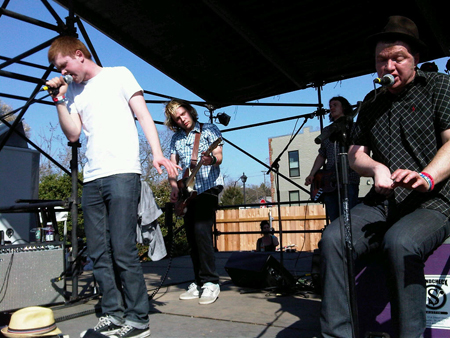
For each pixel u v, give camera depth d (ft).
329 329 5.64
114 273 7.88
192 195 10.18
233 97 18.06
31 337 5.86
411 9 11.44
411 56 6.07
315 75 16.02
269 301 10.21
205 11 12.21
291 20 12.27
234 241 38.83
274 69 15.70
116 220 7.26
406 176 5.30
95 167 7.47
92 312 9.34
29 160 17.11
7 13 10.27
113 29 12.89
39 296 9.23
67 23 10.84
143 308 7.39
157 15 12.35
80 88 7.85
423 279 5.36
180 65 15.29
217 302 10.27
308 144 75.46
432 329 6.04
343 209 5.52
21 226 15.88
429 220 5.64
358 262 6.47
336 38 13.32
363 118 6.82
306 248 37.04
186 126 10.84
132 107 7.73
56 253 9.68
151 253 9.12
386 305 6.18
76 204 10.34
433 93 6.03
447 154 5.51
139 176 7.68
